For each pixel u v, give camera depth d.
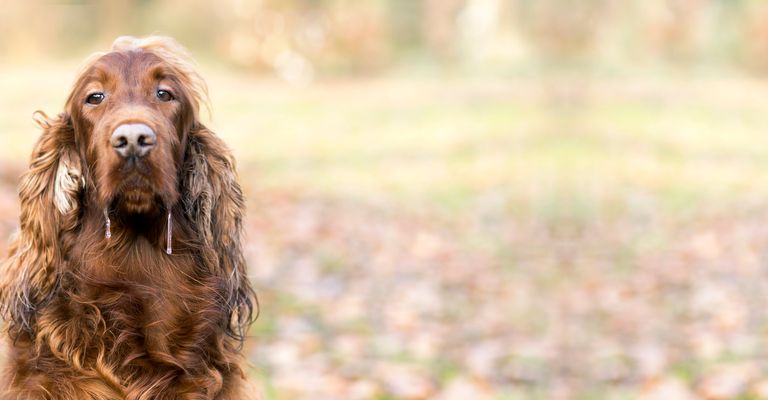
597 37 37.53
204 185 3.66
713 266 9.44
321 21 31.05
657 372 6.42
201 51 34.66
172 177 3.38
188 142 3.69
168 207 3.37
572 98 25.09
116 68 3.49
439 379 6.26
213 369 3.49
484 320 7.73
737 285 8.62
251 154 16.47
